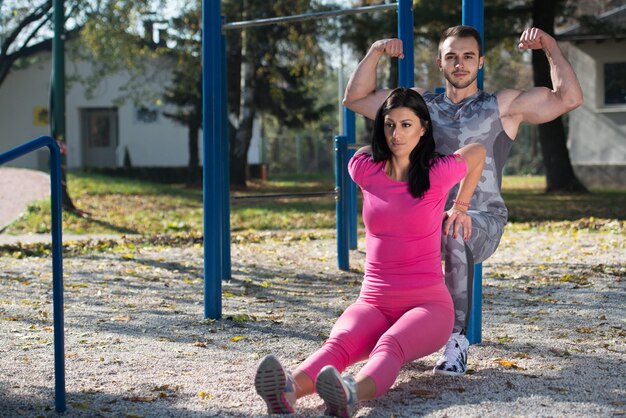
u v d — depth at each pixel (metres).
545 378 4.29
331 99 61.84
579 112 25.11
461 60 4.44
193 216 16.66
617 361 4.70
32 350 5.18
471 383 4.20
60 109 15.75
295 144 38.22
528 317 6.14
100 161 34.78
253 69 25.72
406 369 4.51
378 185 3.95
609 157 24.81
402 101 3.87
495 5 21.12
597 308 6.46
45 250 11.42
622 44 24.25
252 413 3.74
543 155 23.12
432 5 18.72
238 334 5.66
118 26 22.25
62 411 3.79
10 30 26.62
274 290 7.67
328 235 12.62
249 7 23.44
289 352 5.10
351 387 3.46
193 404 3.90
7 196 16.95
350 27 20.06
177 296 7.41
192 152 27.89
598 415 3.61
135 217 16.17
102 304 6.99
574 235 12.08
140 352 5.09
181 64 24.39
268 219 15.82
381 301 3.94
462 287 4.25
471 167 4.02
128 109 33.28
